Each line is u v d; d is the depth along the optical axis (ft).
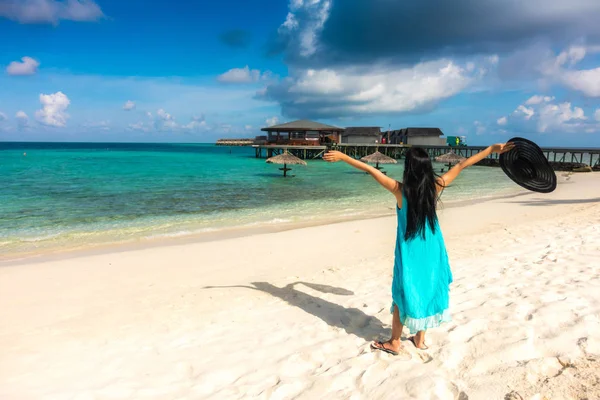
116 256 27.12
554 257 19.90
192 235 34.88
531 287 14.88
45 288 20.20
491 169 141.49
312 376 9.73
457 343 10.58
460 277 17.70
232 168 122.72
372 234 33.73
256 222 41.11
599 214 37.06
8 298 18.49
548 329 10.73
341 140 202.59
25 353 11.94
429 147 193.16
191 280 21.33
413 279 9.99
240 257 26.58
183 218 42.93
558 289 14.25
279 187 74.54
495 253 22.81
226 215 45.14
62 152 249.14
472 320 11.86
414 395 8.41
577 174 108.88
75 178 81.97
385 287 17.53
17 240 32.53
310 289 17.94
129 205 50.47
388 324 13.02
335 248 28.78
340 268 22.11
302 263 24.63
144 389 9.57
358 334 12.30
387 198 60.18
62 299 18.28
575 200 53.88
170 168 117.91
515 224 35.53
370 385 9.04
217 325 13.87
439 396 8.31
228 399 8.99
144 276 22.38
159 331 13.51
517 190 72.08
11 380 10.17
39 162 136.67
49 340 13.00
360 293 16.88
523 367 8.87
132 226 38.37
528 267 18.25
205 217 43.73
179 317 14.92
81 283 21.08
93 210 46.34
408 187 9.95
